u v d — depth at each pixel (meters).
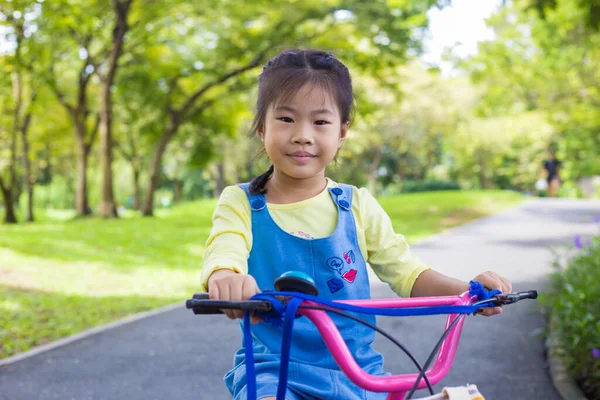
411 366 5.17
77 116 23.61
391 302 1.82
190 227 17.39
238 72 20.17
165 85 21.92
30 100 23.78
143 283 9.34
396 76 20.03
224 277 1.69
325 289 2.18
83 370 5.25
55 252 11.80
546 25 16.66
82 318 7.07
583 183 37.12
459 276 9.20
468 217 18.95
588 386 4.60
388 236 2.31
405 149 40.69
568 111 23.89
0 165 30.39
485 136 39.50
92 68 22.69
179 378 5.02
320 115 2.09
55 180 50.91
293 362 2.09
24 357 5.64
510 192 30.91
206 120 23.48
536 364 5.20
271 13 18.61
